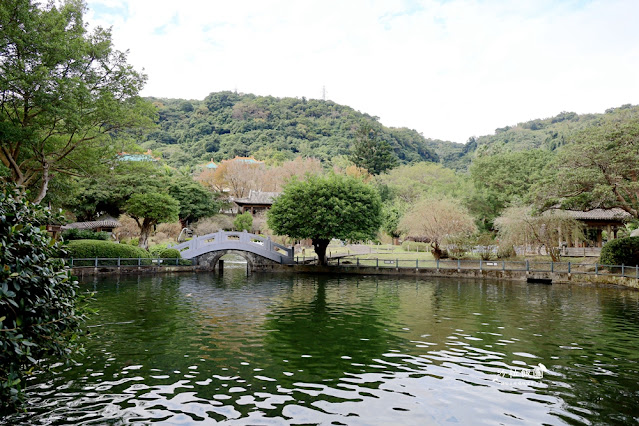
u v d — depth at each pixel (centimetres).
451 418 628
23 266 518
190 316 1418
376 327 1270
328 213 3138
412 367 874
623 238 2612
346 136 11594
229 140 11338
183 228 5384
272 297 1930
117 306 1609
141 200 3612
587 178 2400
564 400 701
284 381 780
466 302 1809
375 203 3297
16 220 543
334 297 1947
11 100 1850
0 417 597
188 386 746
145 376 797
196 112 12950
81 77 2022
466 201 4338
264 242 3372
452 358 944
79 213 4003
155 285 2322
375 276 3047
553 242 3256
